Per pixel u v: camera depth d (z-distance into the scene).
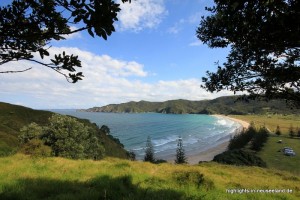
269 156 96.69
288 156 96.19
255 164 67.62
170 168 20.89
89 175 15.79
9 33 3.08
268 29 5.64
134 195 11.50
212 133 197.25
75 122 36.94
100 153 43.12
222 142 151.00
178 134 189.62
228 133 196.38
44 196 10.92
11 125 101.62
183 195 12.30
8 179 13.12
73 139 35.25
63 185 12.55
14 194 10.33
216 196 12.96
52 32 3.18
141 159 103.06
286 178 27.59
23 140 33.97
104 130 119.00
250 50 6.69
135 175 16.05
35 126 35.19
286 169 76.31
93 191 11.41
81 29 3.21
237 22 6.11
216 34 7.13
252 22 5.74
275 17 5.29
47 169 16.98
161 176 16.72
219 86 7.96
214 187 15.31
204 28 7.48
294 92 7.27
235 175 23.53
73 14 3.12
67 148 33.75
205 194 12.65
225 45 7.43
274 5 5.00
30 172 15.58
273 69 6.88
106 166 19.14
